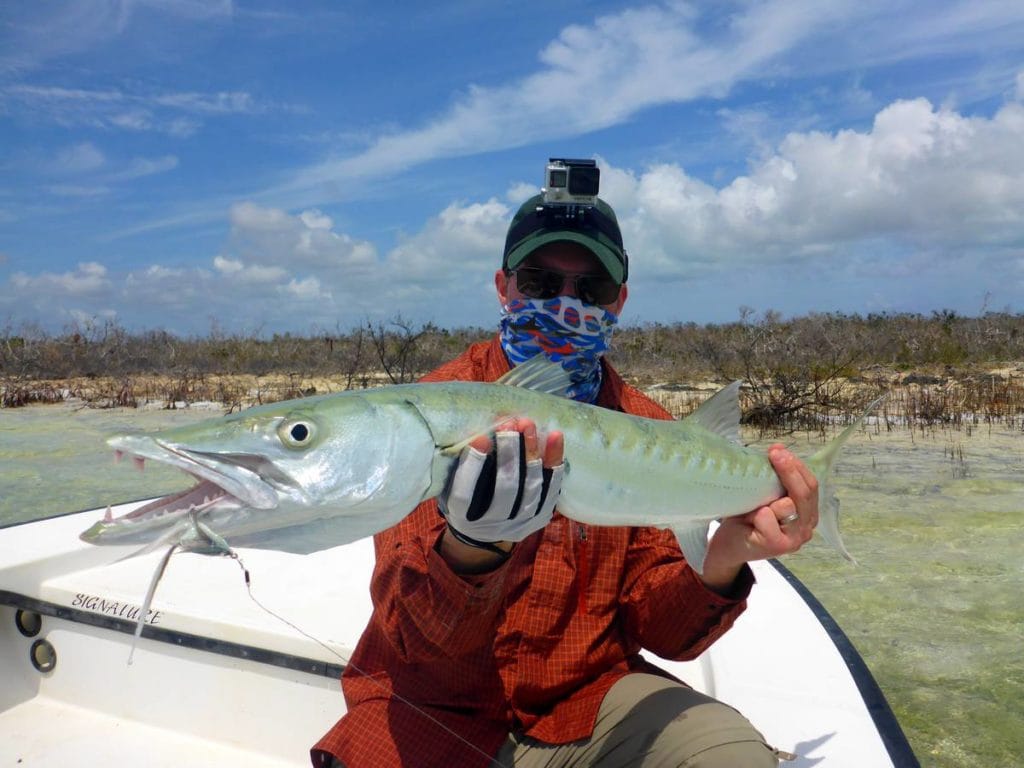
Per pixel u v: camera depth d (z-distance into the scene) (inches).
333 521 29.0
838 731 34.9
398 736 33.6
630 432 35.3
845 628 76.2
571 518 34.6
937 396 211.3
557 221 40.9
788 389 193.0
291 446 28.2
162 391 264.2
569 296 41.2
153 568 55.6
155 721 50.0
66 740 48.8
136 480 138.3
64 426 197.2
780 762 32.9
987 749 56.8
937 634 74.4
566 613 35.4
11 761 46.7
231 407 230.2
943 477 133.5
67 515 62.6
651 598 36.5
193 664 48.7
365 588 52.8
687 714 31.7
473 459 26.9
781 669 40.1
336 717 45.5
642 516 35.4
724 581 35.5
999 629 75.1
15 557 52.3
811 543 101.7
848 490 125.9
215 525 27.2
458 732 33.8
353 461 28.6
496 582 29.5
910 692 64.6
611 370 45.5
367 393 30.0
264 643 46.1
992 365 293.9
